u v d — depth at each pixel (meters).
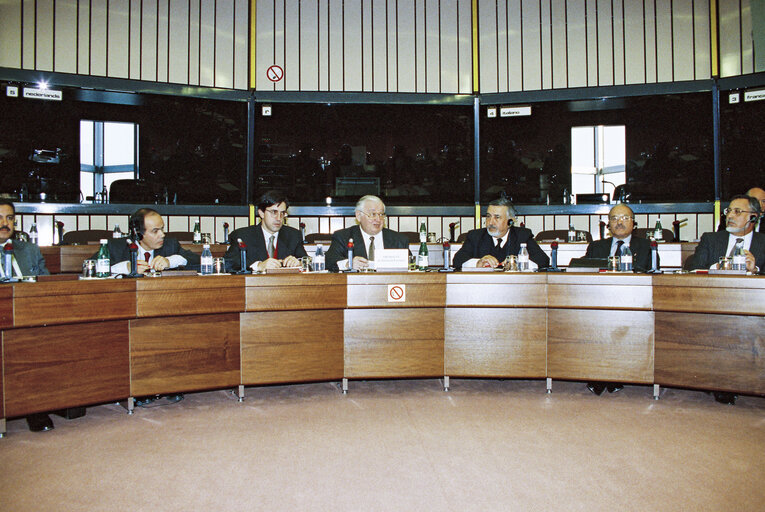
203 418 2.98
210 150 6.75
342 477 2.18
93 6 6.31
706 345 3.24
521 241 4.32
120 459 2.39
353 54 6.97
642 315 3.37
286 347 3.40
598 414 3.03
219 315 3.28
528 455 2.41
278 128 6.89
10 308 2.69
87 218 6.33
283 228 4.32
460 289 3.51
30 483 2.14
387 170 7.04
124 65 6.43
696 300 3.23
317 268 3.80
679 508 1.91
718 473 2.21
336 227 6.98
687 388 3.29
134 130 6.58
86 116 6.40
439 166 7.06
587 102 6.85
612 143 6.93
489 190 7.05
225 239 6.14
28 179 6.20
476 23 7.00
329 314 3.47
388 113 7.01
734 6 6.45
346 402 3.28
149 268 3.44
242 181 6.86
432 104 7.00
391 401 3.30
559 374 3.48
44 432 2.77
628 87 6.72
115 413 3.10
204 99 6.70
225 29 6.76
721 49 6.53
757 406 3.21
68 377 2.88
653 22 6.71
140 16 6.48
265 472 2.24
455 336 3.53
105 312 2.97
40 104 6.21
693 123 6.64
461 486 2.10
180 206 6.58
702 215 6.64
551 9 6.91
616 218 4.25
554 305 3.46
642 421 2.90
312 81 6.92
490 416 2.99
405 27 7.02
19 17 6.09
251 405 3.23
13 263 3.28
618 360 3.40
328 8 6.94
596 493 2.03
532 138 7.01
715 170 6.57
